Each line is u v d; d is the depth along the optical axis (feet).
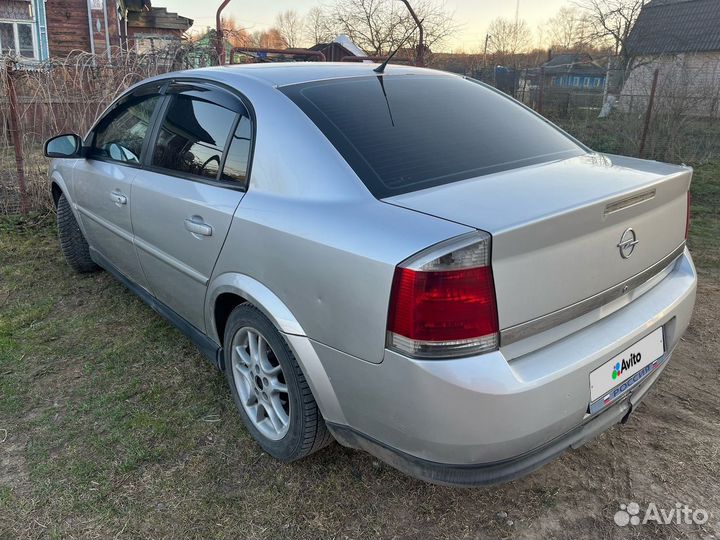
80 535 6.81
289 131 7.40
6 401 9.32
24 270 15.01
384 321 5.68
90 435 8.53
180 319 9.99
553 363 5.87
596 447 8.32
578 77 77.36
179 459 8.07
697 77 37.27
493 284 5.43
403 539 6.82
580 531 6.91
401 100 8.25
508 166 7.34
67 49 42.68
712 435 8.52
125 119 11.32
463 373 5.40
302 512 7.18
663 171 7.62
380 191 6.56
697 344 11.30
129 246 10.81
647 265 7.20
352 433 6.56
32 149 19.27
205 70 9.64
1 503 7.24
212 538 6.81
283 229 6.78
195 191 8.50
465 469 5.78
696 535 6.82
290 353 7.11
